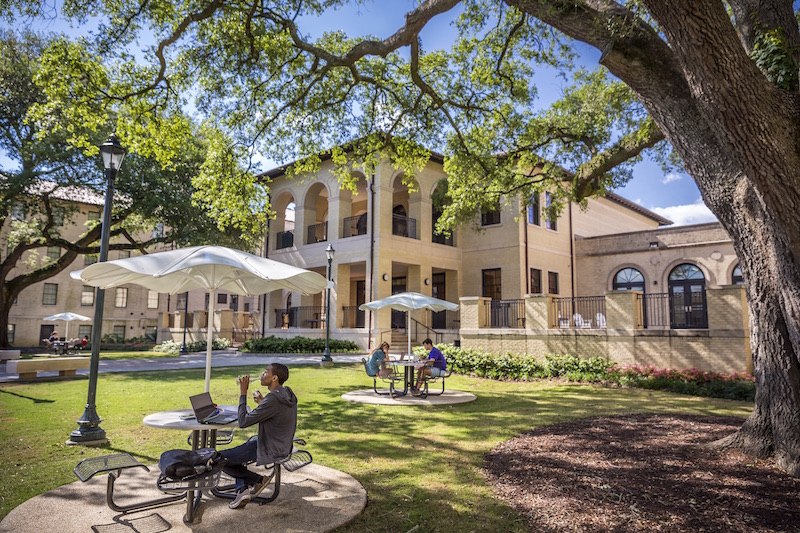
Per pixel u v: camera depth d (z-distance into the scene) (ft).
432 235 84.64
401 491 15.58
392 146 45.03
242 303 151.02
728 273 73.72
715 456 19.03
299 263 85.15
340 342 73.61
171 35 30.35
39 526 12.45
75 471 12.05
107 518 13.02
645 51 18.47
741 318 39.52
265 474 16.98
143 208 72.69
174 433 23.54
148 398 33.94
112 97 31.91
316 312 85.40
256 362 63.00
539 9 22.15
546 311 51.06
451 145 47.06
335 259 79.25
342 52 40.86
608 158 37.35
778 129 13.37
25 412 28.76
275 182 92.89
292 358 67.51
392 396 34.71
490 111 43.68
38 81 29.96
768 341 18.30
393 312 85.61
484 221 82.38
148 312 134.21
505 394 38.29
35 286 117.19
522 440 22.29
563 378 46.24
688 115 18.15
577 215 93.71
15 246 83.87
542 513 13.66
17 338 113.70
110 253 126.93
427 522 13.15
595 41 20.94
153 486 15.64
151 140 35.58
